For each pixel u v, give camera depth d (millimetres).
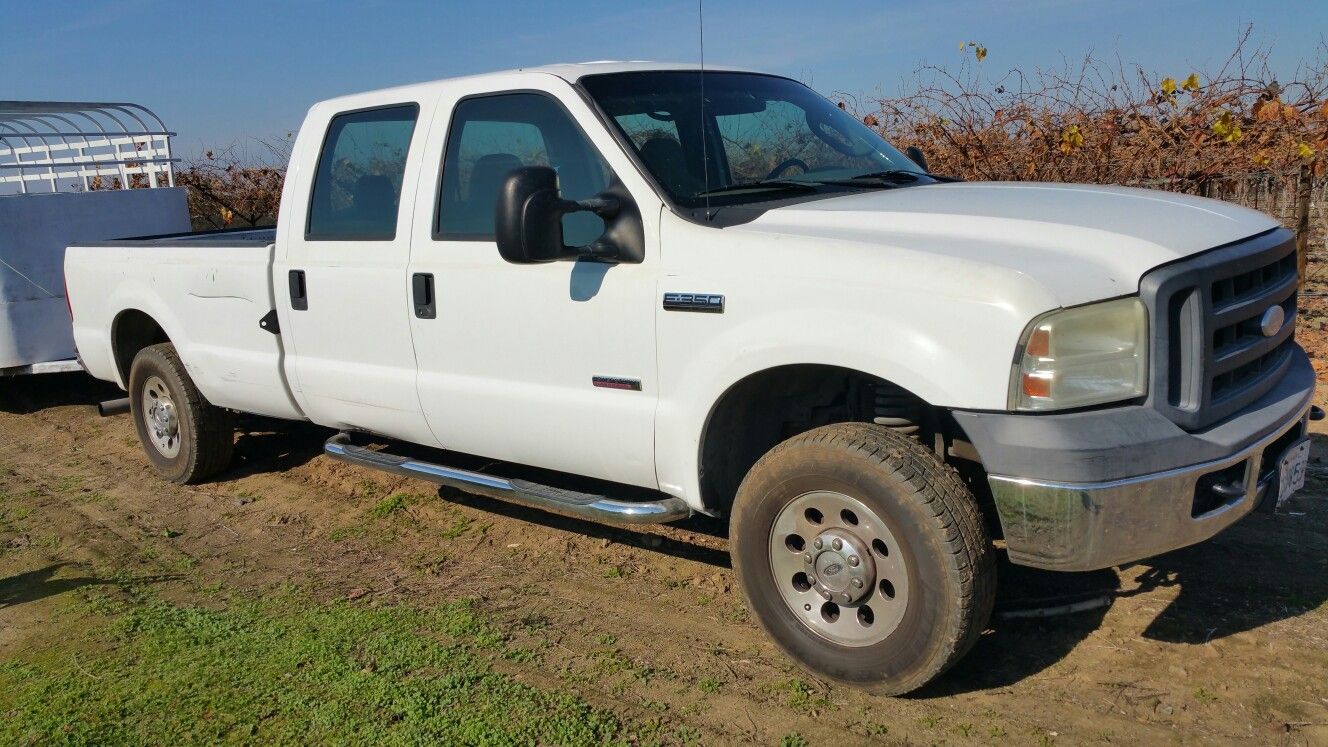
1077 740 3072
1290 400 3354
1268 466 3314
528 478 5402
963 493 3092
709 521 5047
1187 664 3449
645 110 4020
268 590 4543
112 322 6277
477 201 4234
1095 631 3715
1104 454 2834
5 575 4891
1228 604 3828
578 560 4680
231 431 6152
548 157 4055
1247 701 3213
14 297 7535
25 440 7500
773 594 3520
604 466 3977
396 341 4562
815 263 3246
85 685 3703
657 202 3674
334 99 4934
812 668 3455
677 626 3971
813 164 4297
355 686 3592
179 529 5449
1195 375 2963
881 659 3262
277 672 3727
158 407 6203
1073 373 2883
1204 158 7992
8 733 3410
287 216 5027
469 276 4191
